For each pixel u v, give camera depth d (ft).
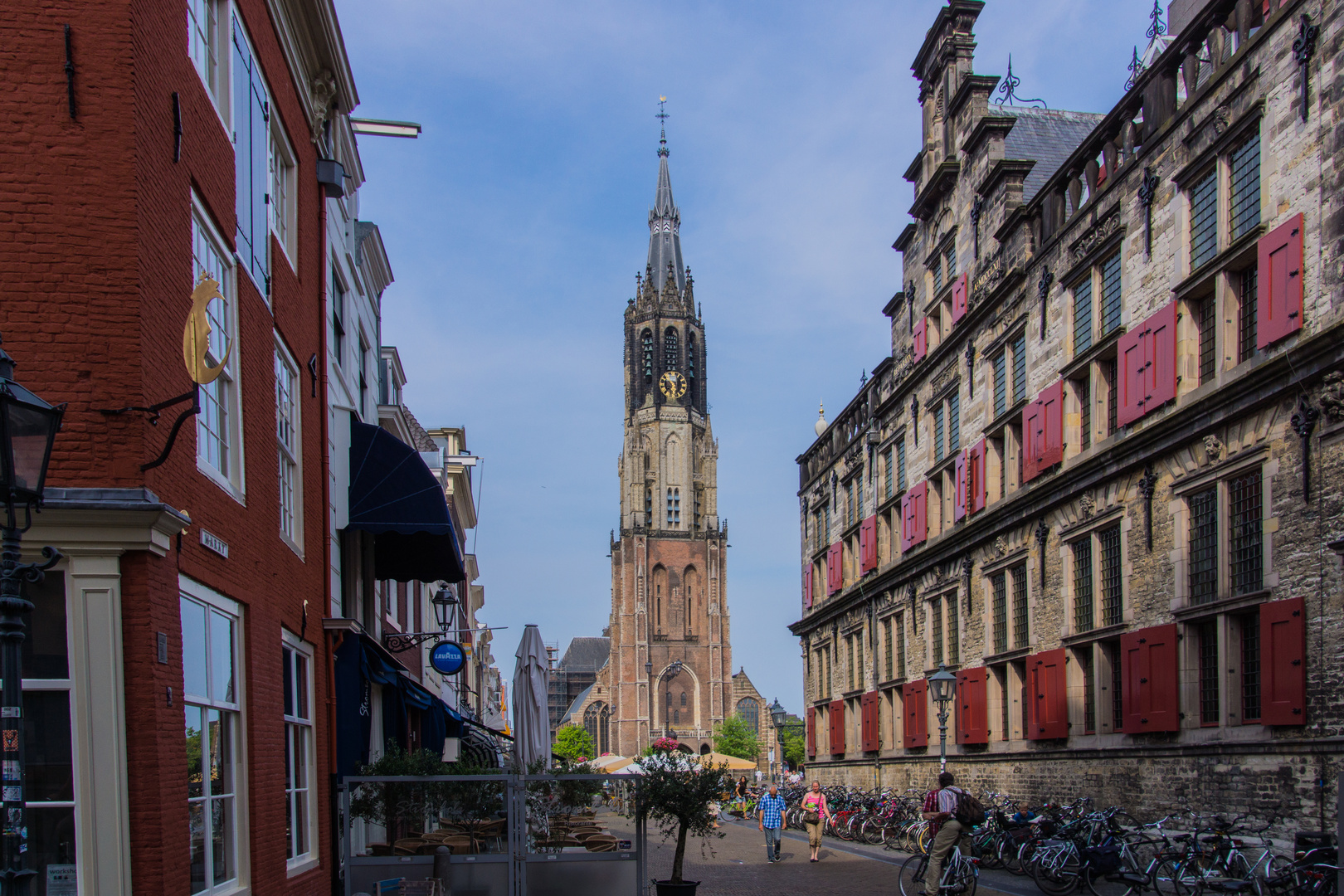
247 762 37.91
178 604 30.50
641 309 487.61
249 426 40.19
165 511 28.27
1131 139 73.20
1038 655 83.41
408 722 83.92
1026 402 87.76
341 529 59.72
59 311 28.60
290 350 49.19
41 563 21.81
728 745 444.55
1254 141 59.52
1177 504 65.41
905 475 120.47
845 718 141.28
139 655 28.09
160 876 27.84
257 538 40.55
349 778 48.85
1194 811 59.77
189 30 35.14
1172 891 49.73
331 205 64.08
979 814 53.98
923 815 82.28
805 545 168.25
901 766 118.42
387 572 78.79
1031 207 87.56
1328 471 52.26
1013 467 91.45
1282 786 54.95
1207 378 64.13
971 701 97.30
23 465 21.61
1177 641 64.39
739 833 132.16
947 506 106.83
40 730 27.55
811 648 161.79
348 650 57.31
